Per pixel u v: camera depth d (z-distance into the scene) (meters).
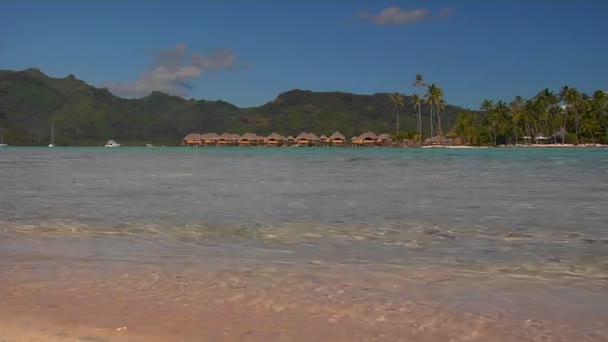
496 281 7.43
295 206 15.53
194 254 9.15
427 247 9.72
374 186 22.42
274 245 9.92
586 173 31.17
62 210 14.62
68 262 8.55
